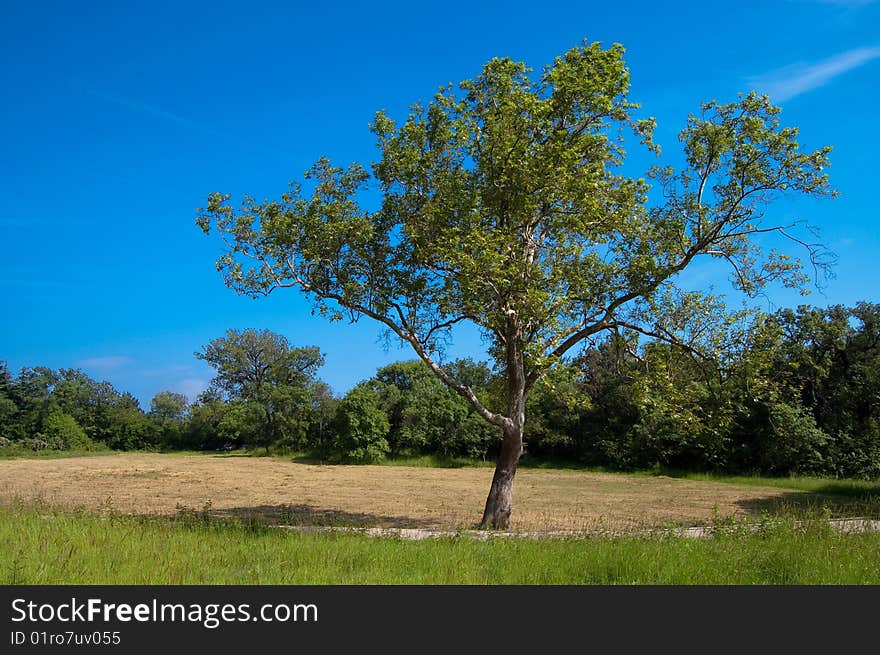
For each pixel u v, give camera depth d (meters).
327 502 29.42
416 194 19.47
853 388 42.81
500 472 19.86
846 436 41.75
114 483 37.69
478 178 19.05
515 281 17.61
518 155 17.69
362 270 19.91
